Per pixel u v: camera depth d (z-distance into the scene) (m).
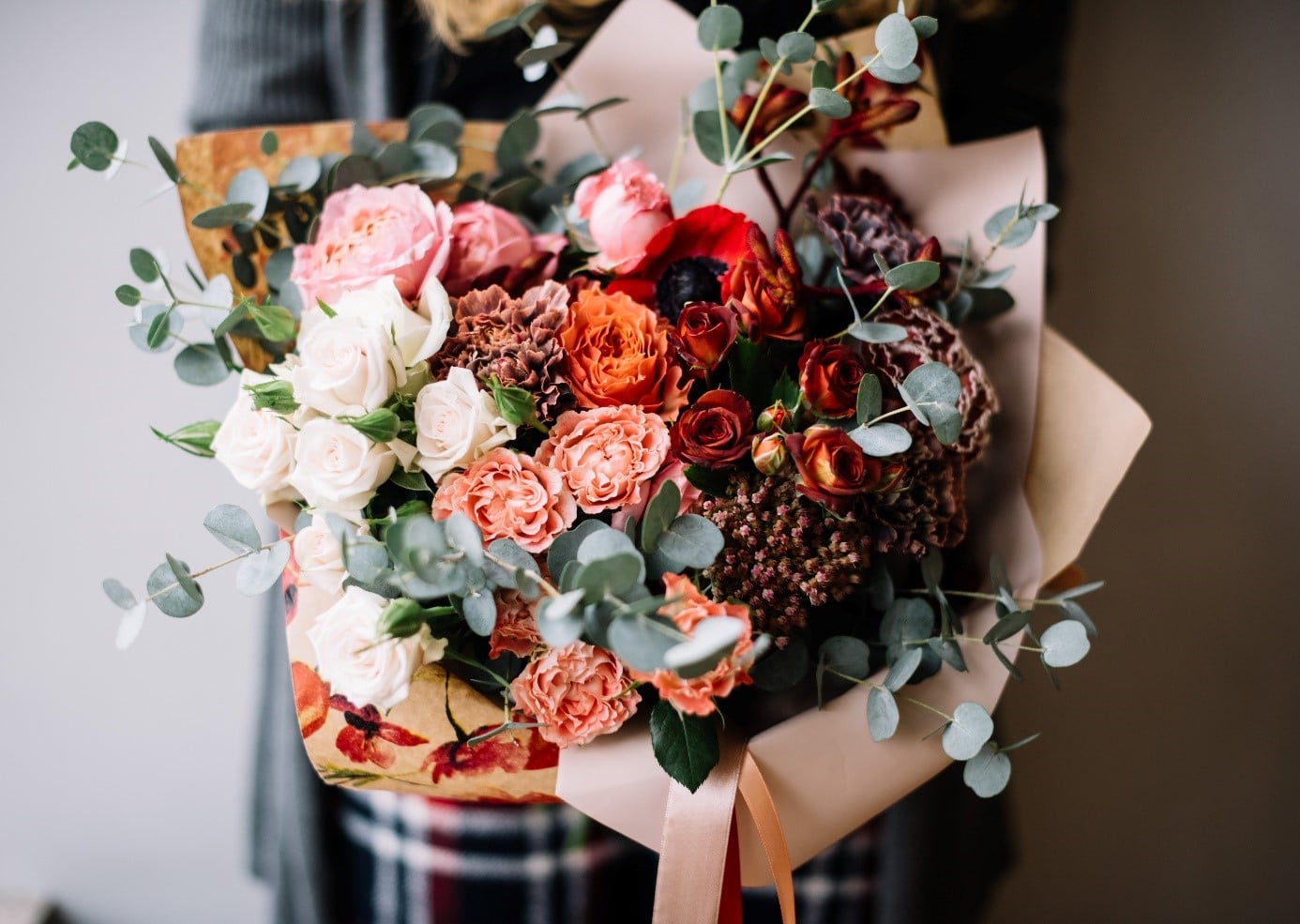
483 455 0.68
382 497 0.70
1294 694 1.11
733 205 0.82
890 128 0.76
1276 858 1.13
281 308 0.74
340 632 0.65
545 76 0.93
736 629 0.58
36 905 1.24
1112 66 1.04
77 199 1.12
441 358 0.70
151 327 0.73
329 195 0.79
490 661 0.71
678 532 0.65
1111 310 1.07
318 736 0.74
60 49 1.10
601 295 0.71
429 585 0.62
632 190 0.73
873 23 0.88
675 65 0.82
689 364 0.68
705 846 0.68
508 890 0.86
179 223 1.13
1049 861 1.15
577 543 0.66
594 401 0.69
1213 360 1.07
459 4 0.91
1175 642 1.11
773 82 0.78
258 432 0.69
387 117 0.92
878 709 0.69
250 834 1.02
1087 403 0.78
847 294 0.70
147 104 1.11
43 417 1.16
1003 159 0.80
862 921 0.88
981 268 0.78
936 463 0.71
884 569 0.73
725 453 0.66
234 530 0.69
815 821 0.71
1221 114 1.04
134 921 1.25
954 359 0.72
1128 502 1.09
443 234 0.72
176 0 1.10
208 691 1.21
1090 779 1.13
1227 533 1.09
